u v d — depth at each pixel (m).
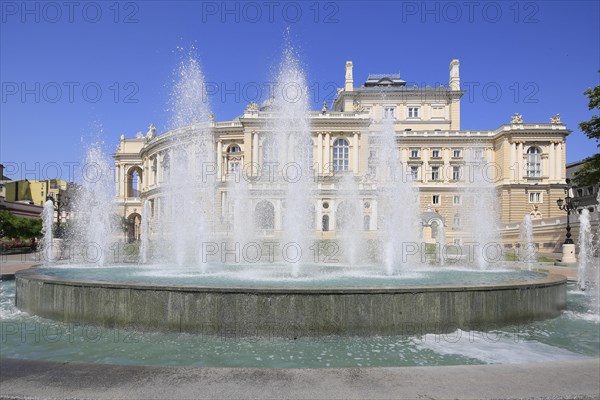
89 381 5.88
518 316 12.64
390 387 5.75
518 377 6.11
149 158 90.56
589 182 40.31
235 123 79.12
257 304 11.18
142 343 10.78
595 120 38.38
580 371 6.37
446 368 6.46
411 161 82.19
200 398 5.40
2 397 5.39
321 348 10.42
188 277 16.61
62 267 22.91
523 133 76.38
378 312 11.32
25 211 83.69
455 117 85.06
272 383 5.85
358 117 74.00
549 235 55.34
